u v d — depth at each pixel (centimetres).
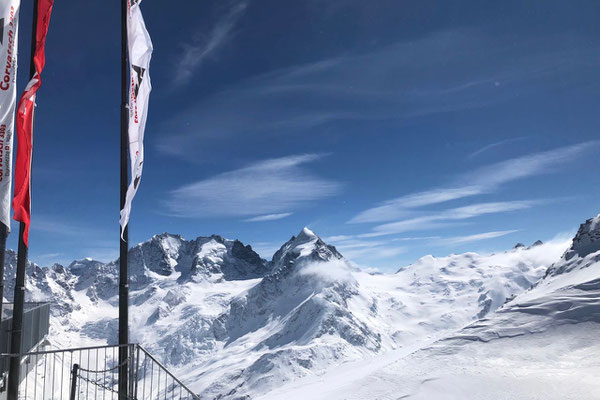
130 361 1095
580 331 6081
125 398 1071
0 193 1154
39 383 2331
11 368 1082
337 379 9769
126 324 1089
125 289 1092
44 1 1240
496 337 6525
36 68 1222
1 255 1129
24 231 1163
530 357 5622
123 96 1148
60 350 1104
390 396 5197
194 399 1178
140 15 1216
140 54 1212
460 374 5400
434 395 4862
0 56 1192
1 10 1191
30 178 1205
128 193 1148
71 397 1077
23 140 1197
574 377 4647
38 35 1232
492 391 4700
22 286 1137
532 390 4500
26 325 2367
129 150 1179
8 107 1190
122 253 1099
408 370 5991
